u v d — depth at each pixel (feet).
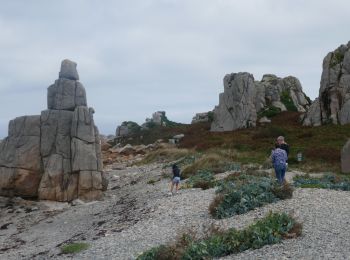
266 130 197.16
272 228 52.95
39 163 125.59
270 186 75.25
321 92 214.48
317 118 209.46
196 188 104.32
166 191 108.99
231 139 197.88
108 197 122.72
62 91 131.03
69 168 124.16
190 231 57.41
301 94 277.44
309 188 80.38
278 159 77.10
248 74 250.37
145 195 111.55
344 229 53.47
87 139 125.70
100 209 105.29
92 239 73.41
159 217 78.79
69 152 125.59
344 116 197.36
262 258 45.98
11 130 128.88
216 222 66.49
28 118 129.18
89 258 60.08
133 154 265.34
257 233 51.96
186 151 194.08
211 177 114.42
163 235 65.51
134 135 338.34
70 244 71.36
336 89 206.49
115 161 241.14
